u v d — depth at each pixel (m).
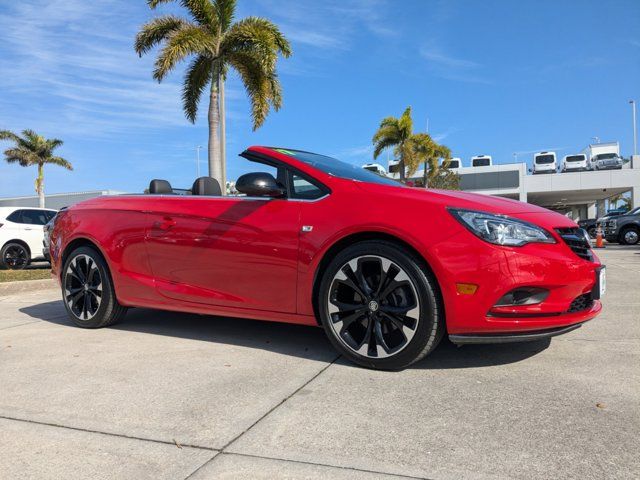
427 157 29.58
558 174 39.91
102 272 4.31
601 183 38.94
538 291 2.87
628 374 2.93
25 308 5.89
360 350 3.10
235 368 3.16
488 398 2.59
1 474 1.91
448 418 2.36
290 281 3.33
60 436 2.24
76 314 4.48
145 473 1.91
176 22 14.52
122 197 4.38
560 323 2.90
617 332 3.95
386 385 2.81
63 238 4.61
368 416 2.39
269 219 3.43
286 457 2.02
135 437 2.22
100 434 2.25
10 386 2.90
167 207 4.00
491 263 2.78
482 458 1.98
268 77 15.33
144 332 4.23
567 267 2.90
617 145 41.81
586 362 3.17
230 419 2.39
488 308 2.80
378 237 3.11
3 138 34.62
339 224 3.14
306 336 3.97
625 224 17.83
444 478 1.84
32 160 34.91
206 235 3.70
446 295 2.84
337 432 2.23
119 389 2.82
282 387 2.80
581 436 2.15
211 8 14.60
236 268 3.56
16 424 2.38
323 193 3.32
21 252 11.41
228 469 1.93
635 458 1.96
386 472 1.89
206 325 4.45
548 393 2.65
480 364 3.17
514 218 2.93
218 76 15.20
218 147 15.41
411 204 3.01
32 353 3.63
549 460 1.96
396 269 2.97
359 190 3.22
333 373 3.04
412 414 2.41
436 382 2.85
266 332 4.12
